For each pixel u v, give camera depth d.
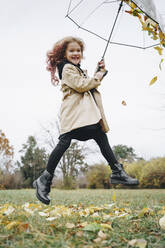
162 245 1.29
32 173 20.64
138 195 6.53
